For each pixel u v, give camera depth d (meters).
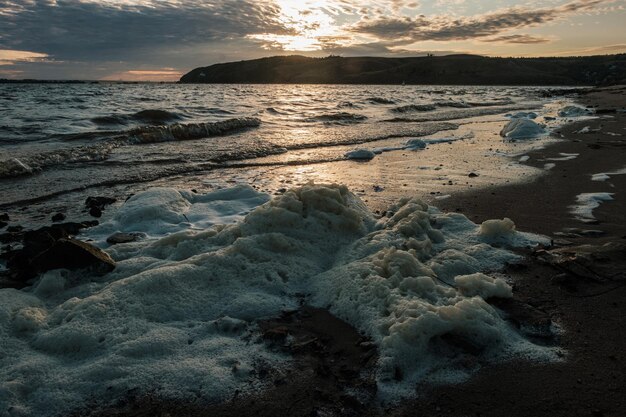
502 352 2.94
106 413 2.43
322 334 3.19
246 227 4.36
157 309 3.25
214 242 4.35
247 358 2.88
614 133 12.81
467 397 2.58
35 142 12.03
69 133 13.87
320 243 4.39
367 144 12.58
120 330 2.99
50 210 6.49
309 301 3.62
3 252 4.88
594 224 5.33
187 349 2.92
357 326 3.25
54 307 3.47
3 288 3.67
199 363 2.79
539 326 3.20
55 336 2.92
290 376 2.76
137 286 3.40
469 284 3.54
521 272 4.07
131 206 5.98
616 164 8.60
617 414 2.43
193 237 4.43
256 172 8.97
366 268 3.71
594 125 14.84
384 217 5.24
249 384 2.68
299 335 3.16
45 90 44.19
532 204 6.20
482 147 11.53
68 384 2.56
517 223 5.39
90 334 2.92
